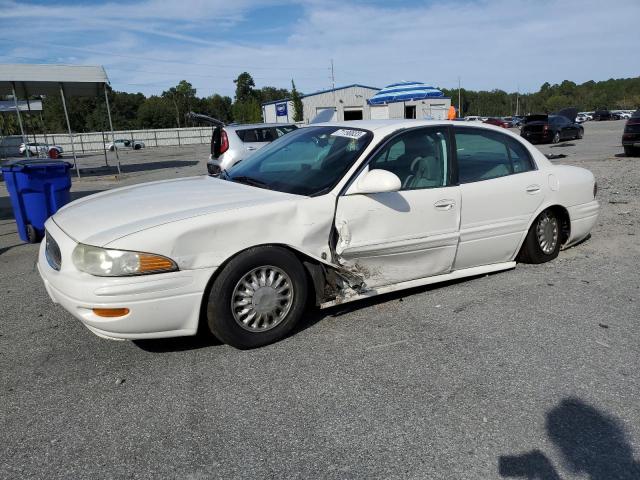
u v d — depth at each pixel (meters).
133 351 3.44
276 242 3.37
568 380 2.99
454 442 2.46
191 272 3.10
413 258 4.07
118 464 2.35
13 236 7.58
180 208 3.34
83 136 48.03
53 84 17.56
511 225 4.62
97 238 3.04
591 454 2.38
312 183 3.74
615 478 2.23
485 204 4.39
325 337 3.59
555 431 2.54
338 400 2.82
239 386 2.98
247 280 3.33
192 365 3.23
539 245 5.01
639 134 15.07
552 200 4.91
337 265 3.66
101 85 18.11
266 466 2.32
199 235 3.11
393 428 2.57
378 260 3.89
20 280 5.18
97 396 2.90
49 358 3.37
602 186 10.17
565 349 3.37
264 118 46.78
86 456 2.40
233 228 3.21
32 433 2.58
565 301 4.18
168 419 2.68
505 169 4.64
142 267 2.96
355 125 4.25
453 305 4.13
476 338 3.54
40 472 2.30
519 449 2.41
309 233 3.49
